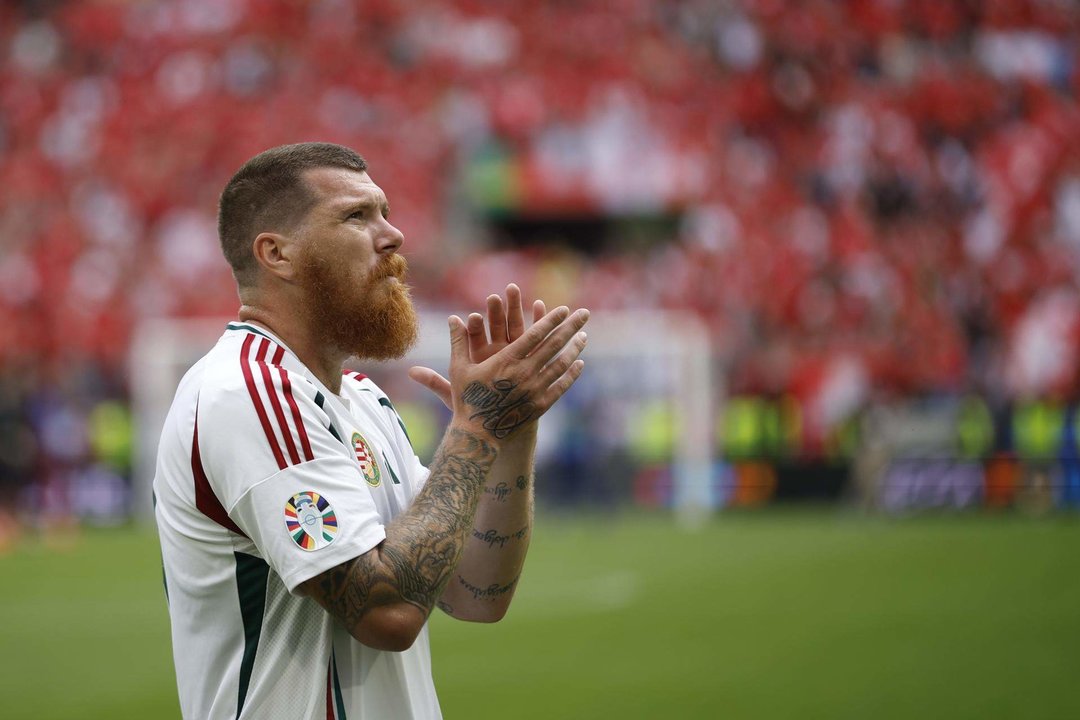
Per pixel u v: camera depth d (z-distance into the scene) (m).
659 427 62.94
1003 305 72.69
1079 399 59.16
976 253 75.62
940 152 80.88
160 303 73.00
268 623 7.58
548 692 24.38
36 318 72.75
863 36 85.56
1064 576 37.03
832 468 62.47
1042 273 73.75
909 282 74.00
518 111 82.44
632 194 80.50
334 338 8.16
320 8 86.88
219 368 7.69
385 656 7.84
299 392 7.67
